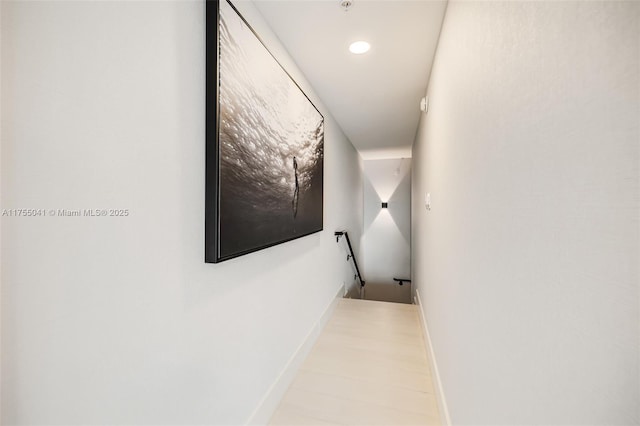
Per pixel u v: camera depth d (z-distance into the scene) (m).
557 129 0.46
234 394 1.21
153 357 0.79
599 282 0.36
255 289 1.39
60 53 0.57
